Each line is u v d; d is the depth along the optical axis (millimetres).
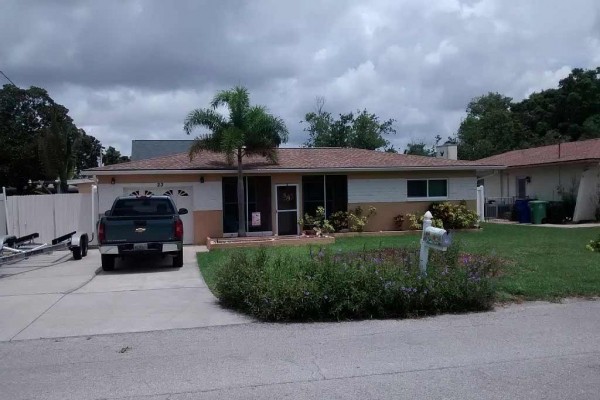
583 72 51000
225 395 5230
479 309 8812
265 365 6129
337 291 8344
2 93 48562
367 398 5086
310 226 21438
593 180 26391
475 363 6098
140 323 8188
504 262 12539
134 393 5324
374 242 18484
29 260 15812
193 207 20156
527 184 30062
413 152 57062
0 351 6828
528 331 7480
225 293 9211
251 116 19328
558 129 52000
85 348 6930
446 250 9664
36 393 5359
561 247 16109
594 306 9016
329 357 6395
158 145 38406
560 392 5168
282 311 8211
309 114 48875
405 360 6238
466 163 23156
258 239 18797
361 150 25500
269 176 21141
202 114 19266
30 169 43094
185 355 6562
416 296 8492
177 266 14070
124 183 19578
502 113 53281
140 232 13469
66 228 19328
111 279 12219
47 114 49344
